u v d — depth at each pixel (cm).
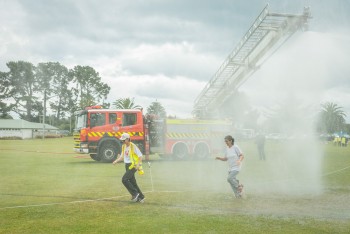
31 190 949
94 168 1544
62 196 860
